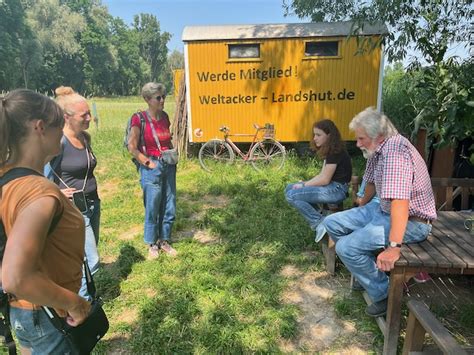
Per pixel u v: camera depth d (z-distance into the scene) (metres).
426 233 2.76
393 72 15.05
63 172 3.24
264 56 8.98
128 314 3.58
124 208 6.45
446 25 5.60
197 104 9.29
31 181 1.40
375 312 3.07
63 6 64.25
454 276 3.88
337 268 4.17
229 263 4.33
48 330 1.60
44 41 59.41
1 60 48.41
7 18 50.44
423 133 5.01
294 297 3.72
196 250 4.69
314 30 8.85
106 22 75.62
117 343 3.20
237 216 5.86
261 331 3.19
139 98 61.50
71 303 1.48
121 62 81.94
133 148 4.05
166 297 3.72
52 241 1.46
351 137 9.24
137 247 4.86
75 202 3.17
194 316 3.46
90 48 69.94
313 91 9.10
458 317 3.26
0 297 1.57
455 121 3.38
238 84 9.16
